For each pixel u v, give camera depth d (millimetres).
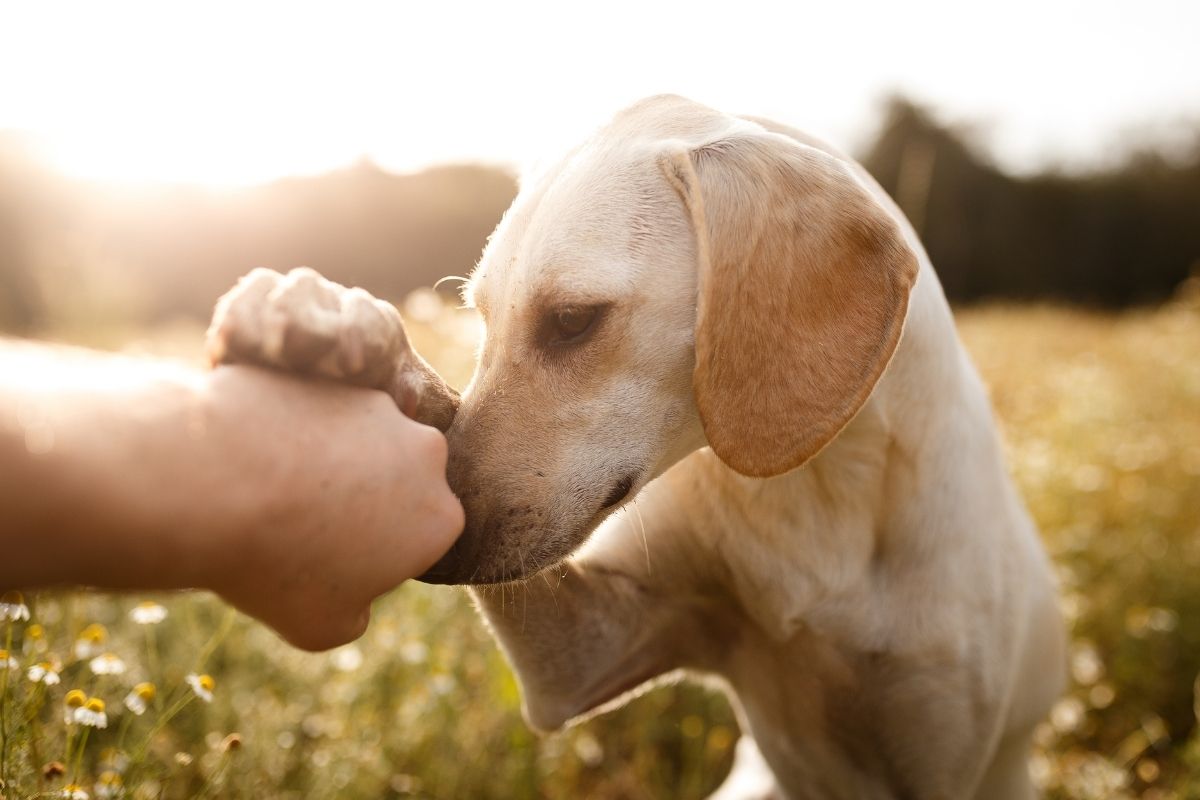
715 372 461
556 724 604
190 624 717
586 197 483
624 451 486
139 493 293
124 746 604
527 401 476
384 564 349
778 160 478
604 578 585
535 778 728
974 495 593
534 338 479
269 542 323
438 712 720
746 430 461
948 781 619
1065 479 1166
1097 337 2582
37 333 2119
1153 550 1076
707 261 461
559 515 474
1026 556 641
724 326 461
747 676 635
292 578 333
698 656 644
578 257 471
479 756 713
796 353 462
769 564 568
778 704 631
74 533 285
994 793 701
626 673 625
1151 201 5602
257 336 339
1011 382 1829
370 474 344
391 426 358
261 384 337
